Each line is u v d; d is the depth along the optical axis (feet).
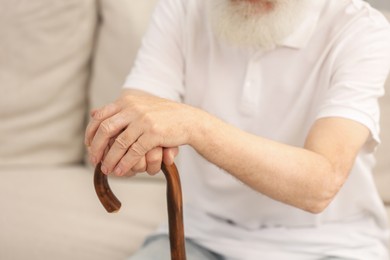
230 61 4.30
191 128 3.32
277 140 4.22
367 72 3.79
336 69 3.92
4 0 6.45
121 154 3.28
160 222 5.42
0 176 6.29
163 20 4.56
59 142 6.60
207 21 4.34
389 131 5.47
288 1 3.88
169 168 3.34
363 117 3.67
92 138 3.49
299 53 4.11
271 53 4.15
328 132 3.62
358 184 4.22
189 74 4.48
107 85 6.34
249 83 4.19
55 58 6.45
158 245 4.39
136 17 6.13
